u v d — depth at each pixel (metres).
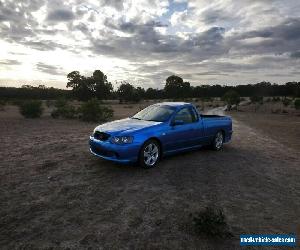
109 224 3.76
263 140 11.69
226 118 9.20
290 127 18.52
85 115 19.08
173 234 3.56
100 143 6.18
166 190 5.12
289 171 6.85
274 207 4.58
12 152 7.80
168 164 6.90
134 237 3.45
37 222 3.75
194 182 5.64
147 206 4.38
